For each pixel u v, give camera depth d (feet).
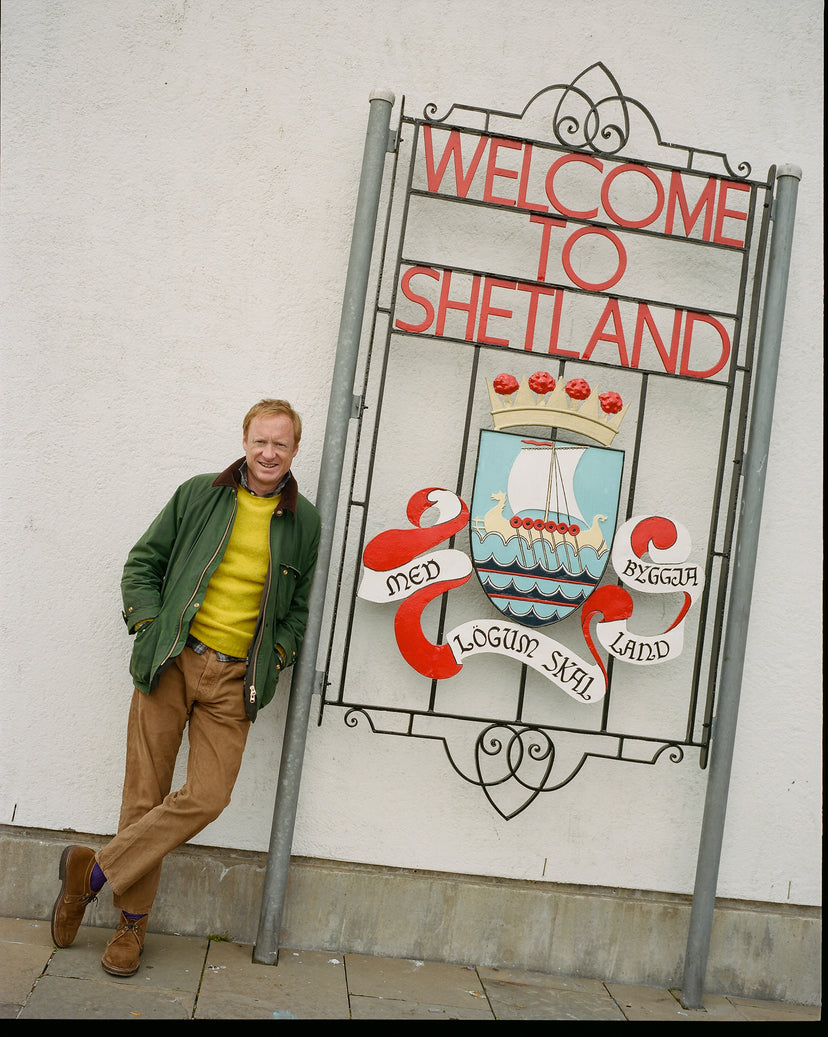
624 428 11.66
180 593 9.78
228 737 9.91
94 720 11.02
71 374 10.95
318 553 10.58
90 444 10.98
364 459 11.32
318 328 11.19
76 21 10.93
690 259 11.75
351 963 10.94
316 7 11.21
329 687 11.23
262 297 11.14
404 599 10.76
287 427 9.83
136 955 9.82
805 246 11.75
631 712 11.64
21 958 9.83
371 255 11.25
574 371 11.58
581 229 11.12
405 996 10.29
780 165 11.54
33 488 10.93
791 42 11.75
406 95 11.33
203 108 11.08
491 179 10.94
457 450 11.41
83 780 11.00
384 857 11.30
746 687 11.75
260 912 10.89
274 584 9.96
